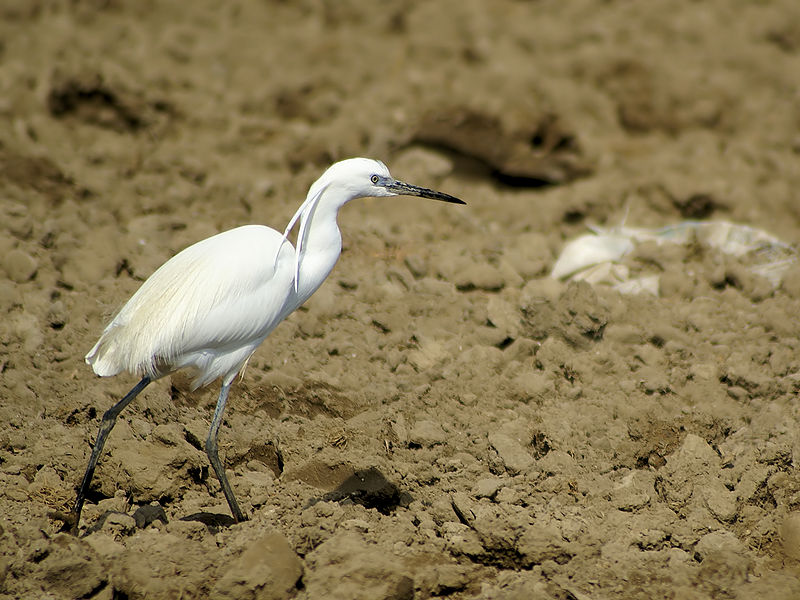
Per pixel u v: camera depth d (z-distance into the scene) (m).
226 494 8.37
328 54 24.06
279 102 21.19
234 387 10.67
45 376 10.48
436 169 17.53
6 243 12.84
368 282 13.24
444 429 10.17
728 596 7.46
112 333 8.27
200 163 17.41
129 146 18.08
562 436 9.80
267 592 7.18
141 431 9.55
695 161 18.70
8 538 7.45
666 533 8.27
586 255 14.16
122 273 13.03
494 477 9.31
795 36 25.23
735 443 9.82
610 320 12.31
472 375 11.13
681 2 27.19
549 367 11.28
